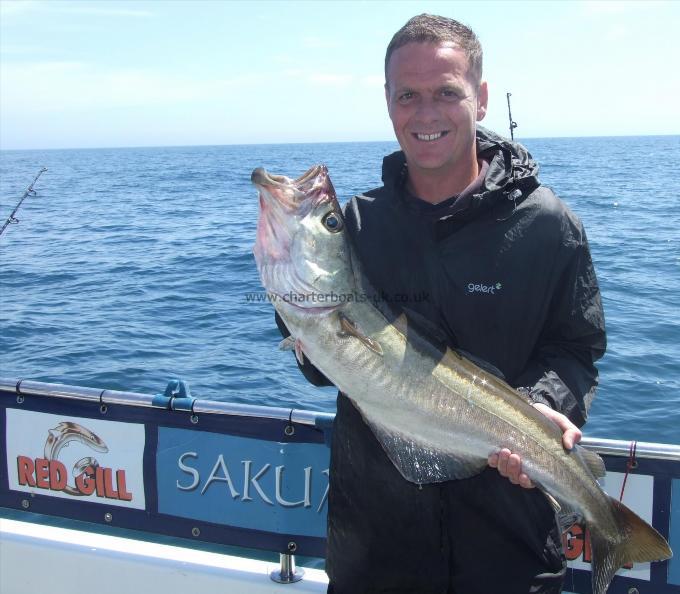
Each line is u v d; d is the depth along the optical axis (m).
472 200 2.19
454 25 2.25
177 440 2.84
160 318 9.75
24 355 8.10
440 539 2.17
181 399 2.81
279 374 7.34
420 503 2.16
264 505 2.79
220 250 15.58
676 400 6.19
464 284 2.22
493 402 2.21
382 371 2.19
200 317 9.76
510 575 2.16
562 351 2.32
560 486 2.24
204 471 2.83
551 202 2.24
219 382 7.11
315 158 81.00
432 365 2.21
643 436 5.59
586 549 2.64
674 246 14.65
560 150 97.94
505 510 2.17
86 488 2.95
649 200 25.09
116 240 17.98
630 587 2.59
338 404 2.34
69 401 2.93
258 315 9.77
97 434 2.91
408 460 2.17
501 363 2.26
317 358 2.23
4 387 2.97
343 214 2.36
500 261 2.21
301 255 2.19
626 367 7.00
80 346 8.41
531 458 2.21
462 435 2.21
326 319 2.19
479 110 2.45
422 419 2.21
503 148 2.33
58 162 94.19
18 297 11.24
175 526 2.87
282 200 2.20
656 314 8.98
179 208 27.03
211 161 88.12
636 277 11.48
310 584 2.77
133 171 62.03
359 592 2.24
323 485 2.74
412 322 2.23
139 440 2.88
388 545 2.19
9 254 15.84
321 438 2.73
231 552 3.99
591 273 2.28
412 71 2.20
